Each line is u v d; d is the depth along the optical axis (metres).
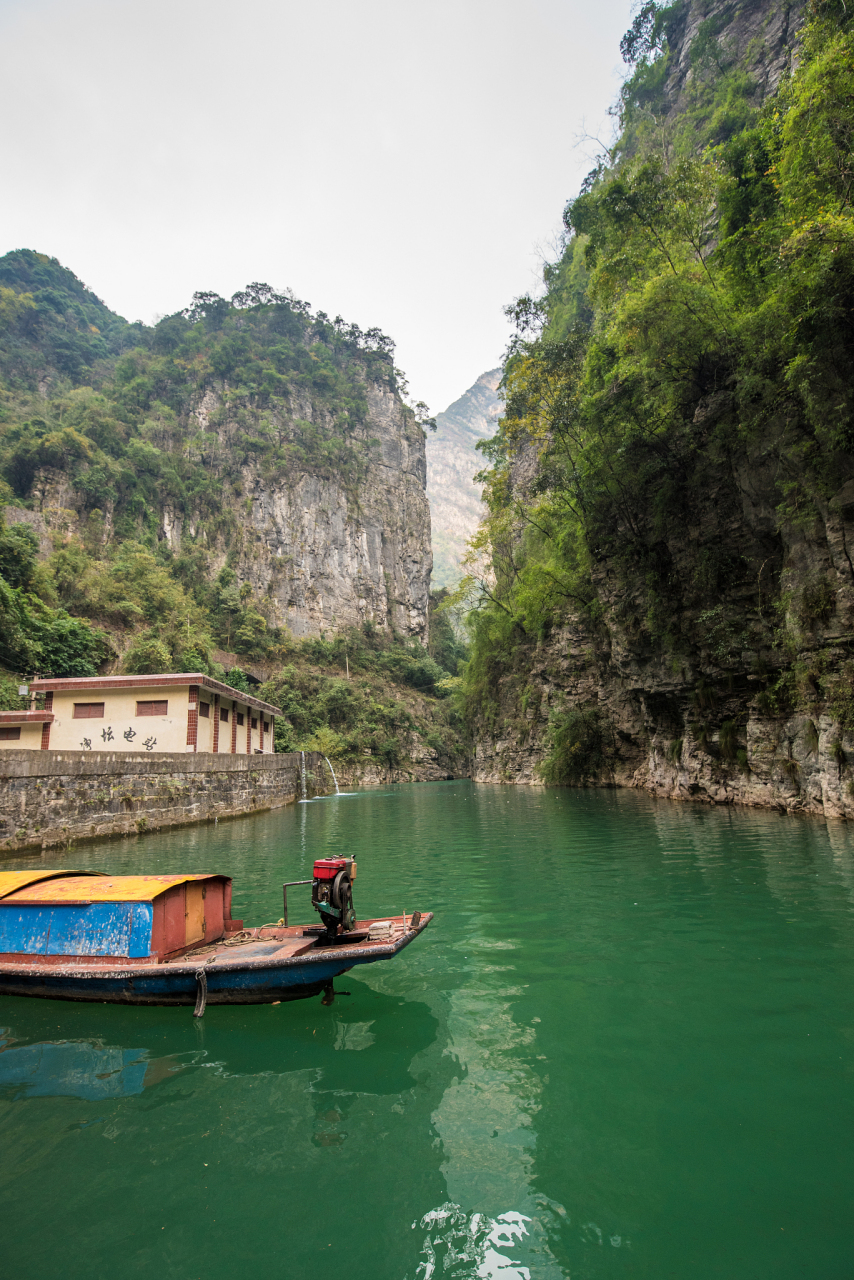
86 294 104.56
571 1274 2.67
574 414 24.89
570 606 31.84
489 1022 5.21
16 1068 4.73
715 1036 4.77
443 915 8.43
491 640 45.03
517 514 35.41
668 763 23.34
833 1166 3.31
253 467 78.81
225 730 29.08
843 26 14.58
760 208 17.02
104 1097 4.29
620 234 20.80
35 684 24.91
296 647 70.19
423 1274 2.70
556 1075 4.34
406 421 103.56
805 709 15.47
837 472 13.89
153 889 5.99
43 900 6.17
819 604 14.54
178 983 5.68
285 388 89.31
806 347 13.50
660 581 21.33
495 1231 2.96
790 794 16.19
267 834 18.09
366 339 106.69
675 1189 3.19
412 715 70.38
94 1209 3.23
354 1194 3.28
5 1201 3.29
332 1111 4.05
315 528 81.50
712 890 8.95
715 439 17.61
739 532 18.14
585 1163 3.43
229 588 68.00
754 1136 3.59
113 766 17.48
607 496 22.75
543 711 37.66
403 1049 4.84
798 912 7.66
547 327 41.91
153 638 50.06
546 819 18.86
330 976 5.45
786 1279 2.59
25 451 59.03
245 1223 3.10
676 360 17.69
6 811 13.67
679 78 36.00
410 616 91.62
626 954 6.61
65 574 50.16
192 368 85.25
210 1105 4.16
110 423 68.19
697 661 20.14
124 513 64.75
